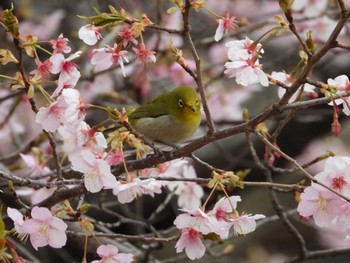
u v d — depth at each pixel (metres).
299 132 15.78
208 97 13.55
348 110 7.16
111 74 14.32
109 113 6.86
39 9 16.61
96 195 14.00
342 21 6.23
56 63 6.82
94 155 7.06
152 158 7.57
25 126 14.15
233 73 7.23
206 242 11.62
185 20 6.66
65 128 7.77
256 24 12.99
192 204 9.04
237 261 15.44
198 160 7.21
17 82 6.86
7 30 6.59
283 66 15.30
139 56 7.08
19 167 10.62
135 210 14.24
